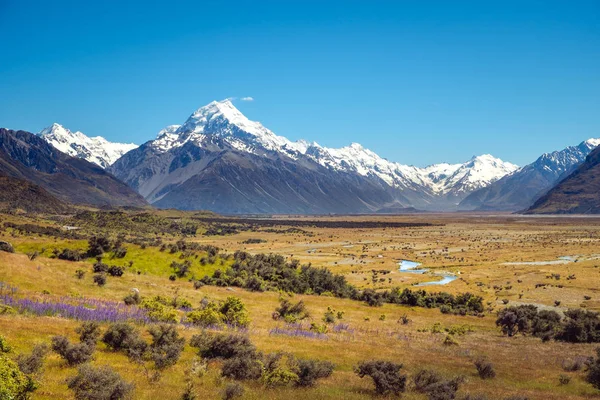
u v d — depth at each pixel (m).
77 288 61.47
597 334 59.41
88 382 23.47
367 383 32.75
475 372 38.91
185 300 62.00
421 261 169.50
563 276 127.88
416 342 53.66
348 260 170.25
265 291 93.38
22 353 25.69
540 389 34.62
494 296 105.06
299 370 31.31
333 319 64.69
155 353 31.38
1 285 51.25
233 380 29.39
